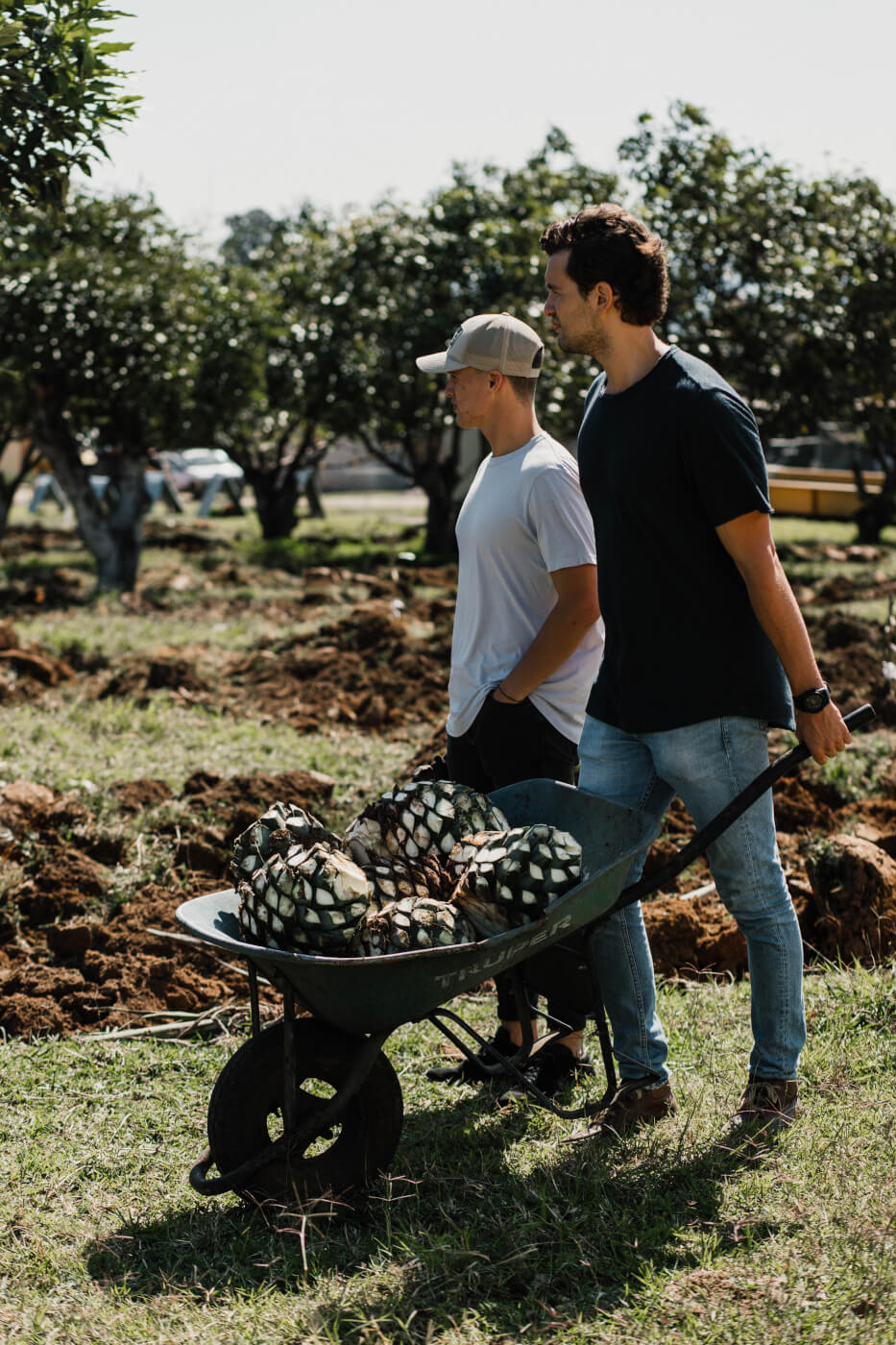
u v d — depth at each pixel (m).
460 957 2.91
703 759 3.36
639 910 3.56
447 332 18.02
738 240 16.23
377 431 20.45
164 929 5.05
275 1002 4.55
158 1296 2.82
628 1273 2.82
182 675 9.69
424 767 4.00
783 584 3.21
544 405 15.08
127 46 4.51
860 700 8.74
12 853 5.73
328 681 9.84
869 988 4.20
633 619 3.38
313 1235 3.04
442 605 13.34
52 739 7.72
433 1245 2.91
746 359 16.62
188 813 6.22
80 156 4.72
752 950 3.47
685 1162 3.25
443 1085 3.90
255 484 23.11
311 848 3.08
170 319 15.73
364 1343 2.61
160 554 20.59
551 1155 3.38
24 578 17.33
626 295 3.21
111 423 16.22
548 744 3.85
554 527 3.65
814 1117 3.44
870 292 16.47
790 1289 2.68
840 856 4.98
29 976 4.68
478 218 18.80
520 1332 2.62
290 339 19.80
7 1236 3.09
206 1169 3.11
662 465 3.22
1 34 4.25
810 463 31.97
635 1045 3.55
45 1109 3.78
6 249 15.36
